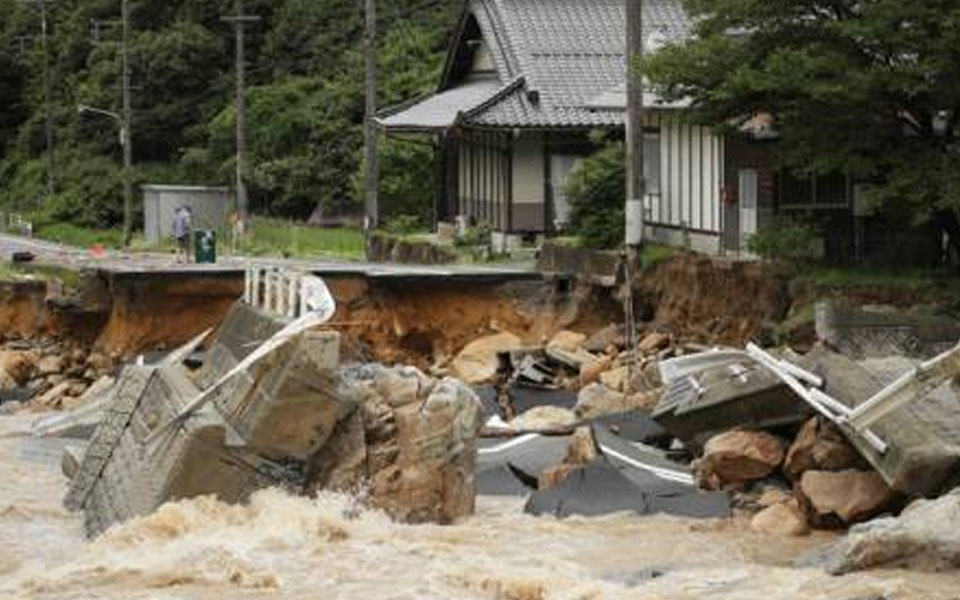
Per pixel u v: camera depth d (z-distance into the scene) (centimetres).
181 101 17450
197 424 4753
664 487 5012
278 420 4822
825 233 7231
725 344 7169
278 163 15362
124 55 15450
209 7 17800
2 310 9012
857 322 5853
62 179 17612
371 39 11369
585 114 9975
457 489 4906
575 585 3972
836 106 6419
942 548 3869
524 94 10194
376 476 4944
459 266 8925
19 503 5438
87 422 6925
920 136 6512
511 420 6494
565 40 10731
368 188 11425
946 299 6384
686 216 8231
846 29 6184
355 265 8925
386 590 3994
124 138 15175
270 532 4553
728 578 4031
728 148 7650
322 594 3956
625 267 7856
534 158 10144
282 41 17175
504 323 8225
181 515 4584
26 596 3975
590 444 5403
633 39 7675
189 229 11600
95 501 5234
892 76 6075
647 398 6241
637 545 4500
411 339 8262
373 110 11431
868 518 4519
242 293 8231
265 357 4928
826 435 4797
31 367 8562
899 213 6912
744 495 4944
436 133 10925
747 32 6925
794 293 6825
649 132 8706
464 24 11475
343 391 4956
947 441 4584
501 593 3947
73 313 8769
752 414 5116
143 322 8469
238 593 3969
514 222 10156
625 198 8306
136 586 4041
